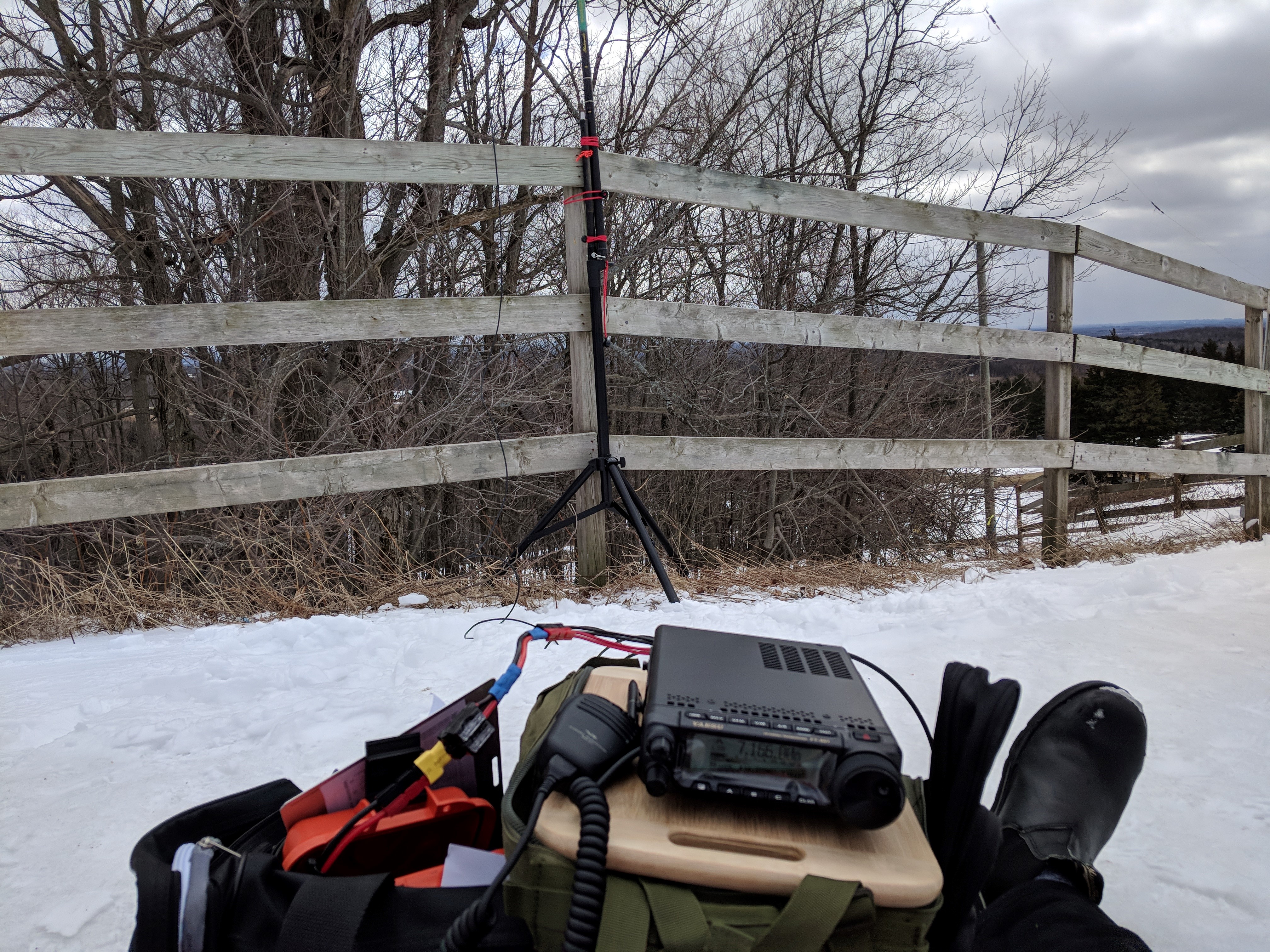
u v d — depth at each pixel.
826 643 2.87
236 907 0.92
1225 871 1.49
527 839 0.83
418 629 3.00
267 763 1.92
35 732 2.14
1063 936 0.98
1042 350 4.61
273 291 5.67
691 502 5.75
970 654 2.70
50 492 3.12
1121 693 1.43
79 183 5.60
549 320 3.63
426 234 5.41
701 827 0.88
